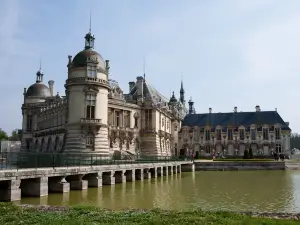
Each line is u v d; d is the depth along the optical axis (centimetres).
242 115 13988
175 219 1959
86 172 4334
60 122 7925
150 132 9088
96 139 6512
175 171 7888
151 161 6750
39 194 3547
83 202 3372
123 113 8506
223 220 1945
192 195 4069
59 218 2002
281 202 3584
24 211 2239
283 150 12988
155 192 4300
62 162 4275
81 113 6456
